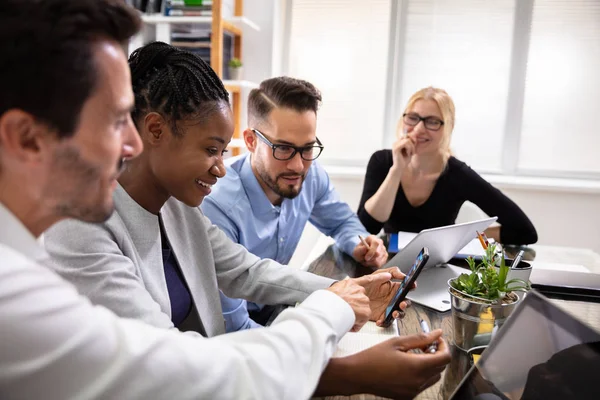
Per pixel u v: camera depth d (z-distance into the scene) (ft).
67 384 1.35
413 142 6.84
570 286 3.78
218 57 8.85
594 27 10.12
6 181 1.44
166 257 3.21
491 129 10.75
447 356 2.31
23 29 1.29
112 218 2.70
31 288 1.33
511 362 1.95
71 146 1.41
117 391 1.42
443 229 3.93
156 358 1.51
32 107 1.32
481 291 2.88
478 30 10.50
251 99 4.86
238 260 3.70
